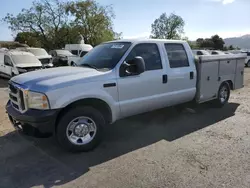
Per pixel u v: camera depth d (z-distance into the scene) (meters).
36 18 33.50
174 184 3.04
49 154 3.93
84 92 3.84
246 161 3.60
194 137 4.58
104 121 4.19
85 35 35.03
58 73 4.07
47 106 3.57
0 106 7.18
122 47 4.64
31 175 3.30
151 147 4.16
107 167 3.50
